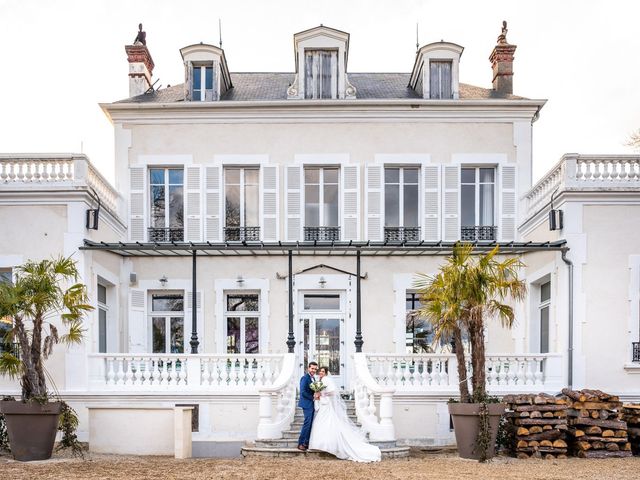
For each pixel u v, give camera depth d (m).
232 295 16.31
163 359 13.47
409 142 16.25
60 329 13.25
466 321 11.18
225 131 16.31
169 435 11.30
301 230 16.12
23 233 13.40
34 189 13.31
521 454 10.98
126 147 16.28
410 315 15.99
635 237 13.22
